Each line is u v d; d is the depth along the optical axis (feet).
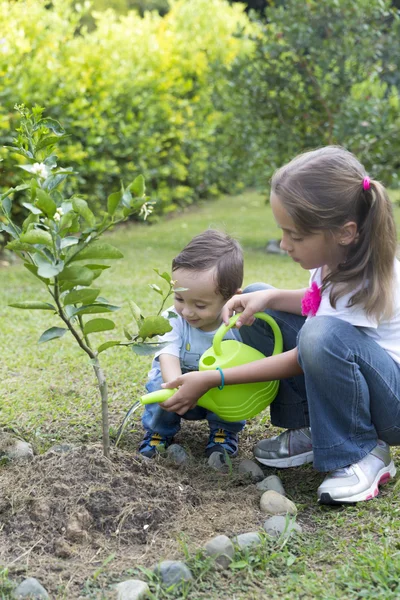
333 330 6.73
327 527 6.38
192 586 5.46
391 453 8.09
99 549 5.93
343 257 7.02
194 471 7.50
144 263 20.47
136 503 6.35
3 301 15.65
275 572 5.66
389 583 5.45
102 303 6.17
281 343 7.79
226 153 24.25
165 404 7.27
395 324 7.10
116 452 7.11
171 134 29.45
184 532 6.16
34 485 6.50
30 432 8.54
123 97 26.35
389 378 6.89
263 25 22.62
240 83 22.59
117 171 24.80
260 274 18.95
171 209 30.81
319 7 21.76
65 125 22.16
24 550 5.87
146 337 6.51
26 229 6.04
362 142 21.17
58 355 11.76
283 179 6.82
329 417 6.85
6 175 20.11
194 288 7.64
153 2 55.83
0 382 10.45
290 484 7.44
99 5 50.34
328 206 6.68
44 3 25.67
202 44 33.91
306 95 22.16
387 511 6.57
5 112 19.76
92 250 5.78
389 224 6.84
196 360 8.18
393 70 22.82
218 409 7.49
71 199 5.92
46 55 22.93
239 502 6.72
